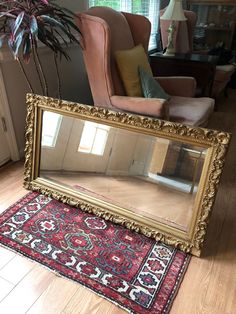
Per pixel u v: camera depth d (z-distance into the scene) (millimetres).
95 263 1272
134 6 3033
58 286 1167
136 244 1383
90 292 1149
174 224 1398
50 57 2080
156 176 1438
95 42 1688
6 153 1987
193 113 1847
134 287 1174
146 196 1490
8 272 1214
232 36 4023
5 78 1801
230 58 3568
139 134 1394
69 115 1520
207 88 2930
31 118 1609
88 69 1826
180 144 1295
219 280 1225
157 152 1391
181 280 1216
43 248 1331
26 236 1391
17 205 1596
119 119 1383
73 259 1286
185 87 2191
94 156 1564
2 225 1445
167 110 1654
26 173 1716
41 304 1096
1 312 1062
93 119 1458
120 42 2014
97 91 1870
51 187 1661
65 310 1079
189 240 1336
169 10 2832
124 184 1534
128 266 1267
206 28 4070
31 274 1210
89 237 1408
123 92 1951
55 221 1495
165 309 1095
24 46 1469
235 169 2066
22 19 1374
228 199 1748
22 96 1978
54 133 1613
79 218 1523
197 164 1285
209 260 1320
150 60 2865
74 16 1689
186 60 2711
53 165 1683
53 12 1562
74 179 1648
